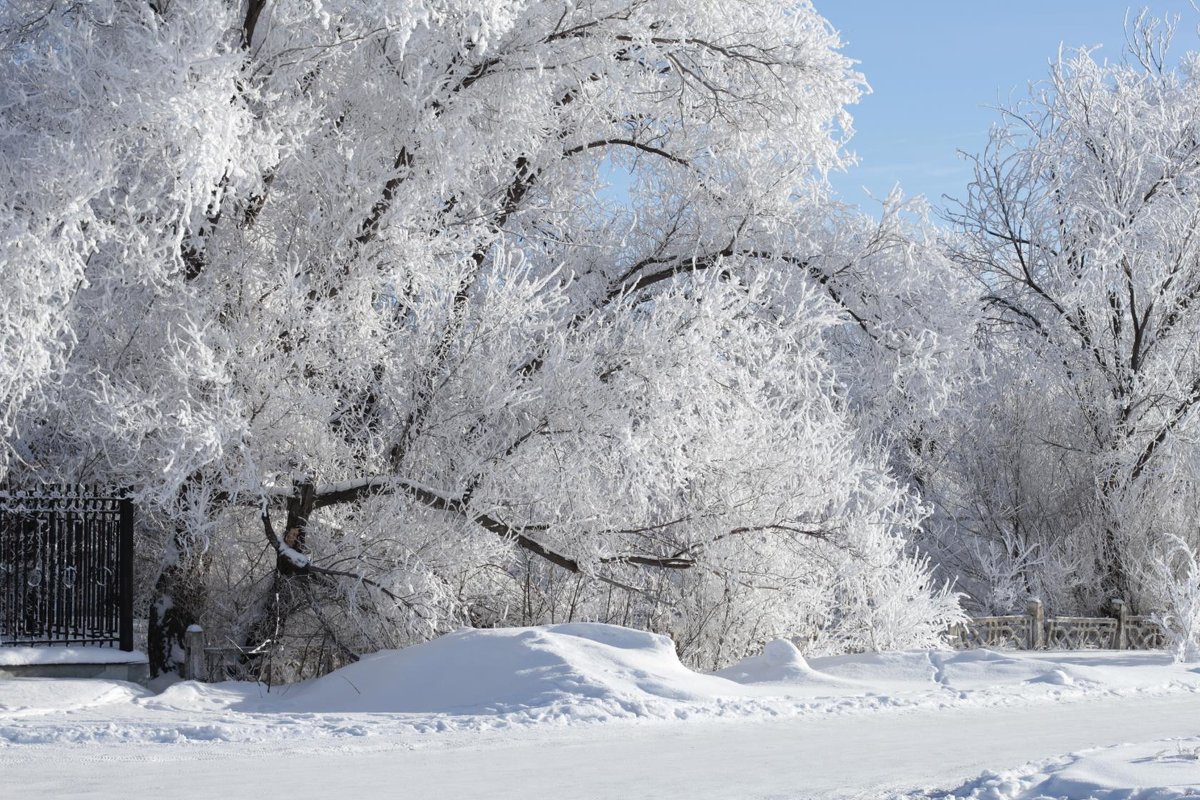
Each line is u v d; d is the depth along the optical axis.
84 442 15.80
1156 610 23.55
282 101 15.16
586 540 16.73
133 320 15.12
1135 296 26.19
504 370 15.93
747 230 21.30
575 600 18.30
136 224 14.21
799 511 17.94
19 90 13.23
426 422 16.27
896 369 20.38
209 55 13.11
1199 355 25.75
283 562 16.00
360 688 14.01
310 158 15.91
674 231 21.78
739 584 18.08
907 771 8.76
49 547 14.62
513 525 16.59
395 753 9.61
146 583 17.12
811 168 21.31
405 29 14.02
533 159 19.66
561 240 21.22
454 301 16.50
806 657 18.55
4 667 13.76
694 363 15.74
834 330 22.19
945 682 15.73
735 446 17.81
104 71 13.02
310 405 15.47
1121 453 25.52
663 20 19.50
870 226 20.95
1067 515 27.02
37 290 12.89
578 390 15.70
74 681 13.48
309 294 16.11
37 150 12.73
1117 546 25.36
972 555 27.69
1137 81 27.89
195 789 7.81
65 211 12.81
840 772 8.70
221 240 15.80
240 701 13.82
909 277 20.52
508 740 10.38
